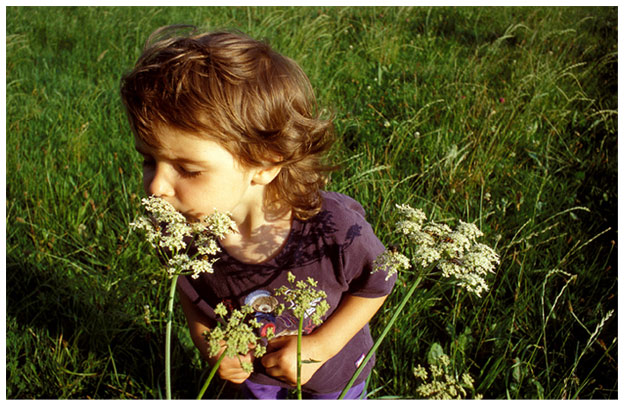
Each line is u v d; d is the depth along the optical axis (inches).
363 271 64.1
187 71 50.1
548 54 198.5
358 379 77.1
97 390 83.4
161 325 91.0
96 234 109.7
